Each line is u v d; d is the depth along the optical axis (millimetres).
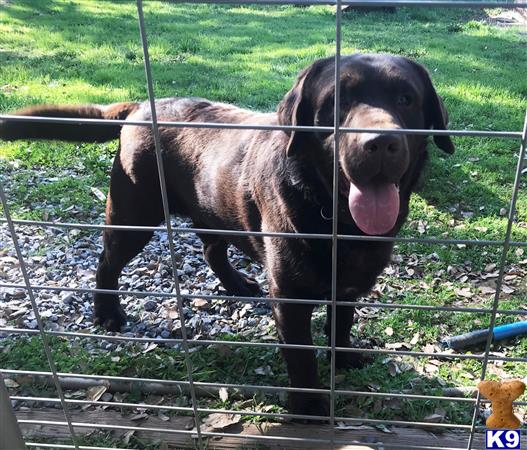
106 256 1133
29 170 1784
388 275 1280
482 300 1202
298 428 892
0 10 4148
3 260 1354
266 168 886
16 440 644
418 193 1612
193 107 1078
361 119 731
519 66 2943
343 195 791
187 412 923
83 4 4484
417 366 1013
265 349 1057
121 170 1077
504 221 1498
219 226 1049
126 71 2725
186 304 1210
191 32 3656
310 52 3125
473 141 1934
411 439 860
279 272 871
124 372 1016
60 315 1169
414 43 3430
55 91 2426
